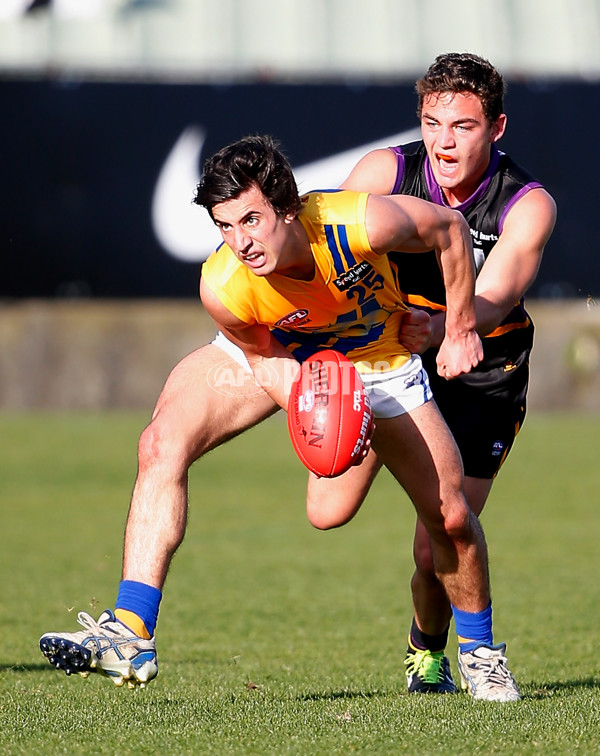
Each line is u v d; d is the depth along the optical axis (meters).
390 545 33.06
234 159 12.42
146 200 60.84
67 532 33.94
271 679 16.84
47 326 63.44
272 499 40.94
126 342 63.34
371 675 17.39
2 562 29.41
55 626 21.62
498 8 64.44
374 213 12.99
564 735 12.21
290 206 12.58
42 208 60.56
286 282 13.42
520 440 55.59
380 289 13.94
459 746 11.74
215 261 13.97
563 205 60.94
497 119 15.68
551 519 36.50
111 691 15.62
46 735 12.38
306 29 63.72
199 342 63.22
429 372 17.33
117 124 60.34
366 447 13.80
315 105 60.31
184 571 28.77
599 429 59.09
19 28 62.59
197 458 14.95
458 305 14.20
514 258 15.39
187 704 14.18
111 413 62.94
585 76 60.44
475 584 14.88
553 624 21.92
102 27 62.97
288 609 23.95
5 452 50.25
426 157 16.34
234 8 63.88
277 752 11.51
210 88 60.34
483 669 14.98
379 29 63.97
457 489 14.37
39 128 60.12
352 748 11.66
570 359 63.97
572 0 64.75
